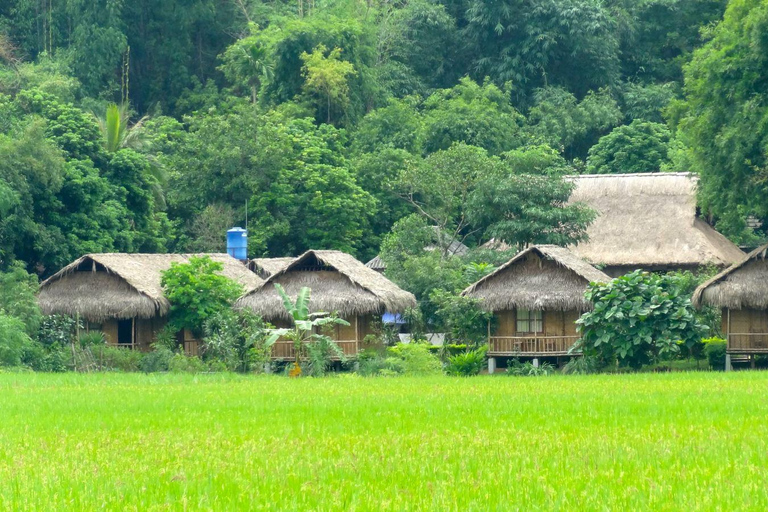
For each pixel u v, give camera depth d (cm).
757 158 12300
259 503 3450
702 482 3634
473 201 17638
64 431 5262
